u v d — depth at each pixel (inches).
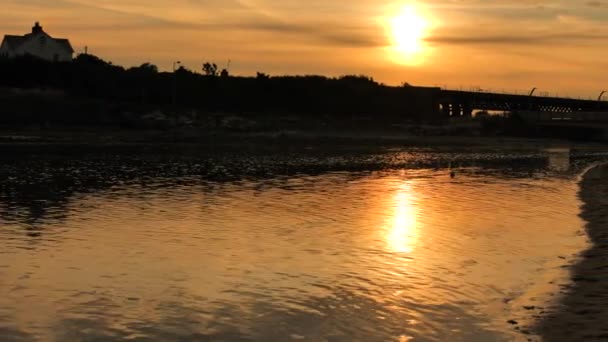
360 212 1149.1
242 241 864.9
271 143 3459.6
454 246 856.3
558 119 5605.3
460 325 530.0
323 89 5142.7
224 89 4697.3
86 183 1526.8
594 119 5467.5
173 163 2149.4
